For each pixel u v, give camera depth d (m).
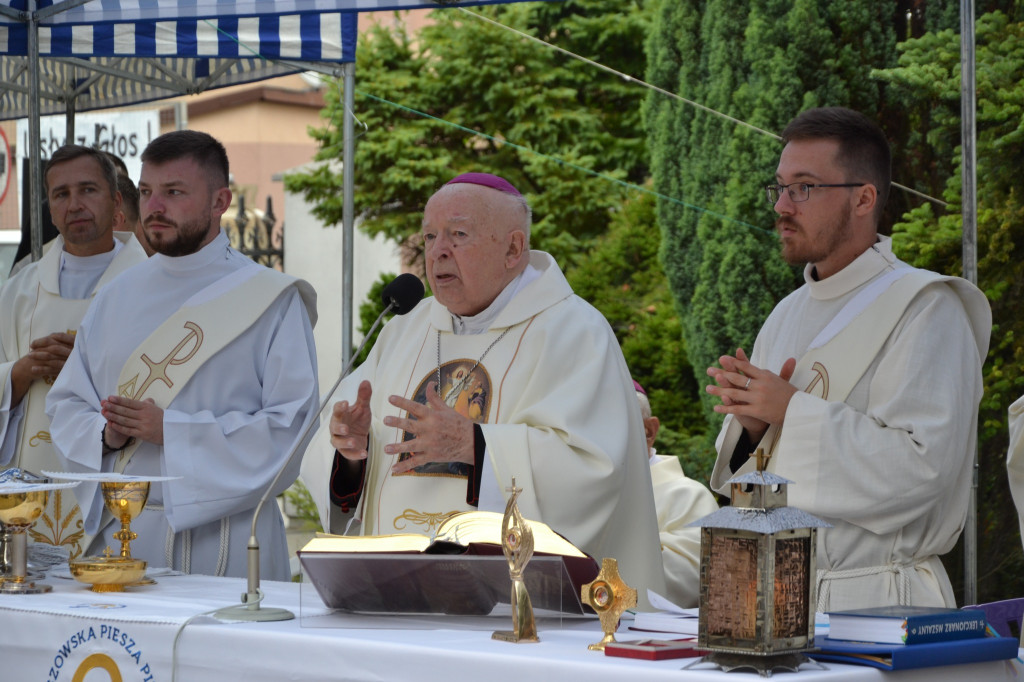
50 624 2.86
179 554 4.30
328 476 3.77
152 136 14.42
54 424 4.47
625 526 3.68
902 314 3.35
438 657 2.28
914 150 6.91
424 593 2.68
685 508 5.00
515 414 3.59
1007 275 6.10
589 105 13.64
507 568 2.56
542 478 3.39
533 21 13.64
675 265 9.20
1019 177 6.10
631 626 2.63
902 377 3.28
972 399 3.36
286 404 4.43
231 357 4.48
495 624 2.64
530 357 3.66
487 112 13.54
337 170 14.01
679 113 9.09
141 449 4.32
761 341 3.79
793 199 3.47
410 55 13.82
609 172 13.06
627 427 3.62
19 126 14.75
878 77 7.04
